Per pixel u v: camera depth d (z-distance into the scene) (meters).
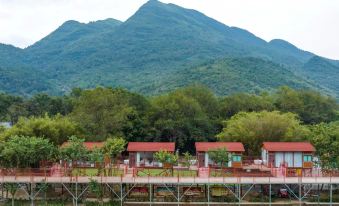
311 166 80.06
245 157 92.75
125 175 74.50
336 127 98.00
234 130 103.25
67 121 102.56
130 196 76.50
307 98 157.50
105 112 113.69
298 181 72.06
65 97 185.50
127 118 118.31
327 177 72.31
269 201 73.75
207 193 77.00
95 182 71.12
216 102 147.25
